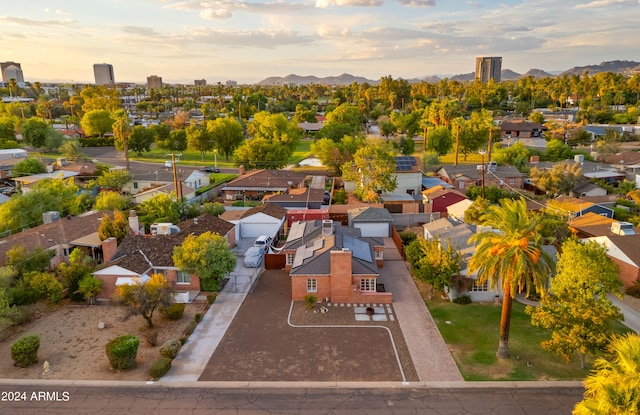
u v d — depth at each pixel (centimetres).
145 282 3728
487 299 3884
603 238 4347
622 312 3572
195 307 3800
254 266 4684
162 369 2778
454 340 3219
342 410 2473
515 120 17575
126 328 3447
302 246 4591
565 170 7562
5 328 3369
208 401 2562
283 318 3584
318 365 2912
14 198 5750
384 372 2830
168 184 7844
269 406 2512
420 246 4194
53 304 3894
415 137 15962
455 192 6838
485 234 2895
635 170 9106
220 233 5084
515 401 2538
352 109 15812
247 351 3091
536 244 2875
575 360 2947
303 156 12888
